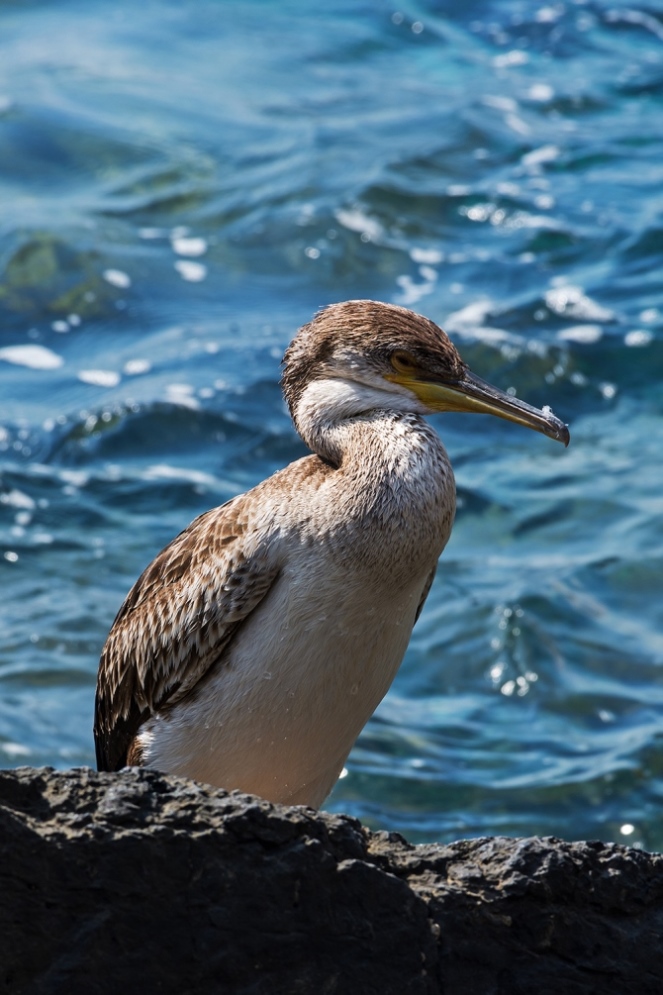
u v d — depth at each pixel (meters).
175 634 7.67
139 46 28.89
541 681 14.59
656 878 5.92
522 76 28.55
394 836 5.88
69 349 20.09
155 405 18.66
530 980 5.72
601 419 19.28
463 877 5.76
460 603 15.62
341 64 28.94
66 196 23.73
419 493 7.32
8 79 26.97
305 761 7.68
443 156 25.14
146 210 23.42
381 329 7.82
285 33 29.97
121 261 21.89
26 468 17.70
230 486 17.67
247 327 20.67
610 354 20.14
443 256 22.52
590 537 16.98
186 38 29.44
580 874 5.82
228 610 7.45
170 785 5.57
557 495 17.70
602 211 23.61
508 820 12.70
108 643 8.30
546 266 22.22
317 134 25.66
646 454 18.53
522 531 17.11
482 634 15.18
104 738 8.49
